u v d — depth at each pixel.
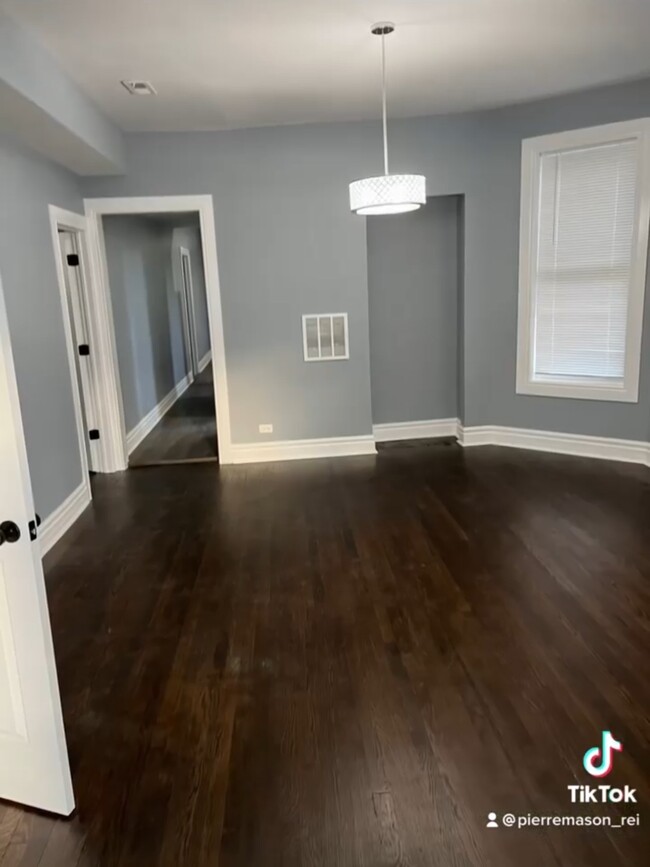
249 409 5.68
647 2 3.16
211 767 2.12
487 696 2.42
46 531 3.98
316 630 2.93
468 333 5.69
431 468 5.28
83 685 2.59
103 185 5.19
